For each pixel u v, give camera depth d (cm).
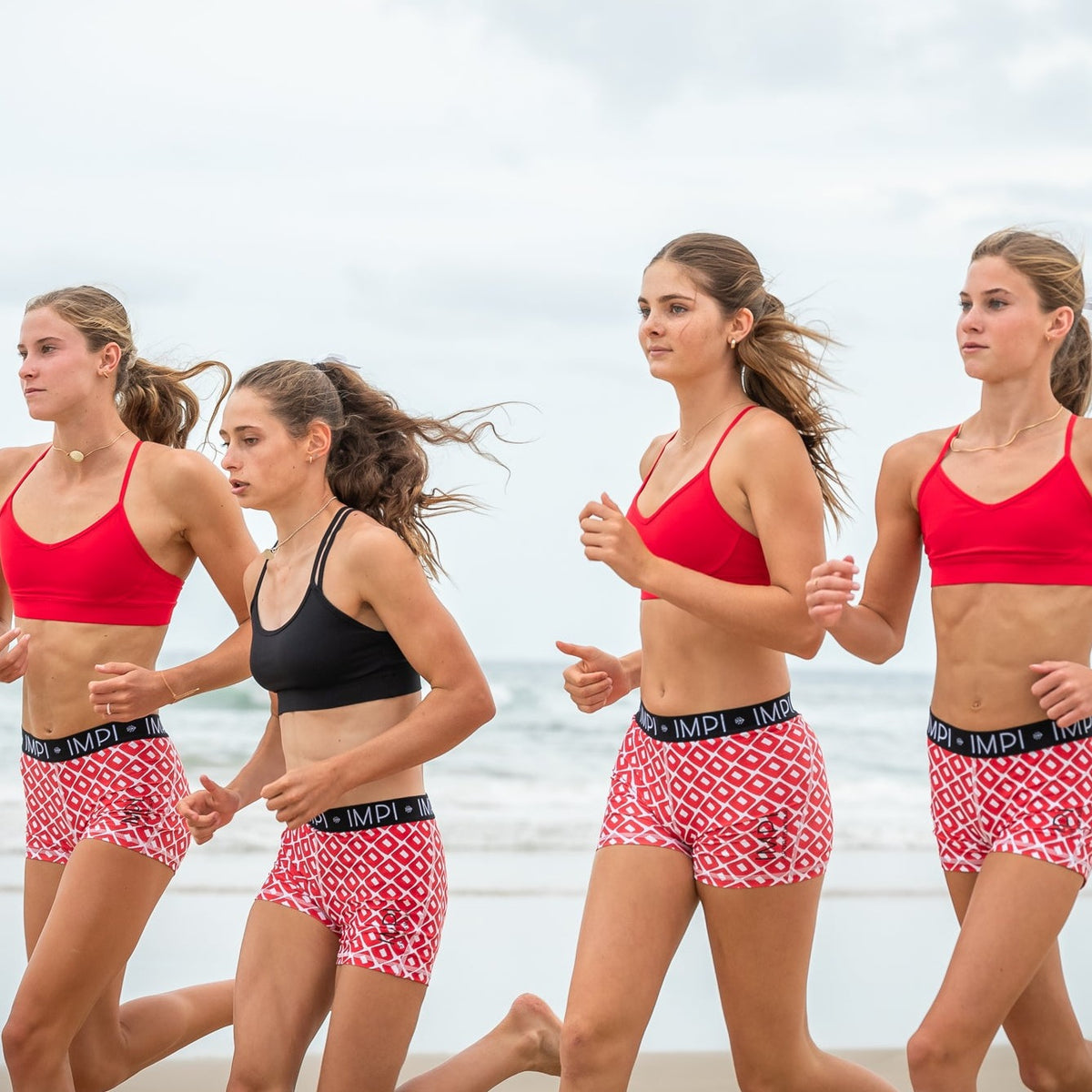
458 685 1084
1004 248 1075
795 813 1035
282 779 1022
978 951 1004
